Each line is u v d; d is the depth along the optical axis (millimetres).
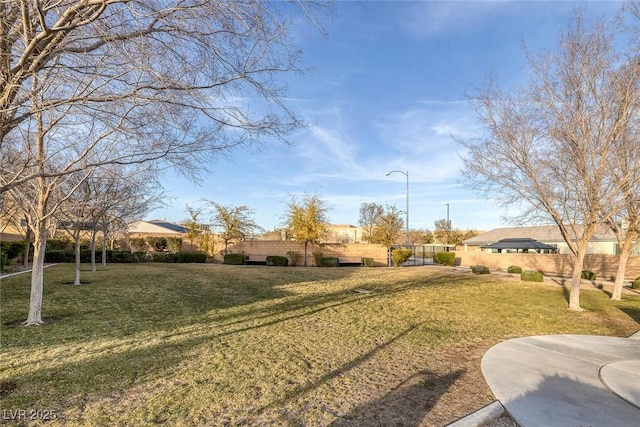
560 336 7191
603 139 9617
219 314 8180
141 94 3400
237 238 29094
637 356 5836
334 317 8320
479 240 38000
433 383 4488
